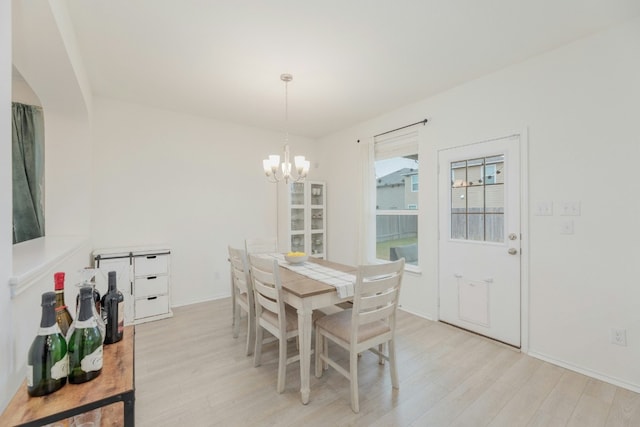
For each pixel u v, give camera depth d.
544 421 1.67
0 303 0.84
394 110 3.66
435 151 3.18
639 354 1.94
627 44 1.97
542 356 2.37
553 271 2.32
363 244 3.99
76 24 1.97
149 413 1.73
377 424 1.64
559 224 2.29
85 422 0.99
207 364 2.29
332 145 4.73
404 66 2.58
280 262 2.88
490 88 2.71
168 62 2.50
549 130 2.34
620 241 2.02
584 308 2.17
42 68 2.00
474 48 2.30
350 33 2.10
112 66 2.56
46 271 1.27
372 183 3.96
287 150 2.88
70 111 2.70
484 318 2.76
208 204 3.96
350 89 3.05
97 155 3.22
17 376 0.96
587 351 2.15
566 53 2.24
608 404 1.80
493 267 2.70
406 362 2.31
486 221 2.75
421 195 3.33
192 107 3.56
